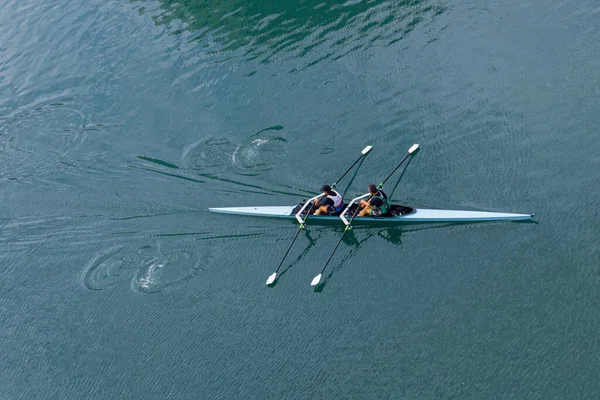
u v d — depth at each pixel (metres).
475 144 25.98
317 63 31.77
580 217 22.25
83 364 21.25
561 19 31.08
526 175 24.20
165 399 19.77
